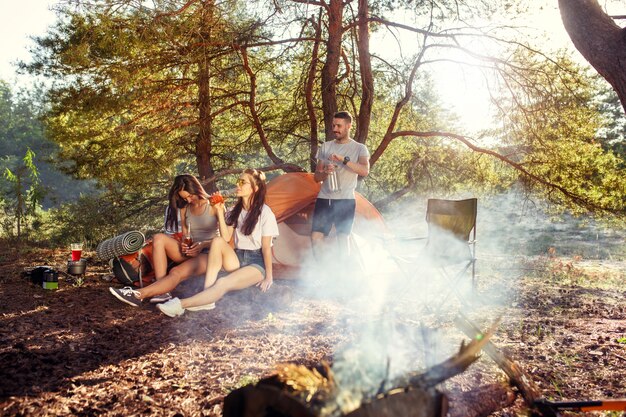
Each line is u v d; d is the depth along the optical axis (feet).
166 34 38.06
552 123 45.29
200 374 14.32
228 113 51.44
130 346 16.49
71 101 40.14
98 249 22.72
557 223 77.51
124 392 12.92
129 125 43.57
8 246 40.83
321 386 7.40
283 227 27.66
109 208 51.21
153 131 43.27
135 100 41.78
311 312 21.26
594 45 17.02
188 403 12.39
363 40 45.39
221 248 20.84
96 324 18.60
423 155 51.29
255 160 63.93
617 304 25.14
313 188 28.22
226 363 15.17
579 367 15.56
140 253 22.85
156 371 14.44
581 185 46.80
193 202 22.29
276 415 7.11
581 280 33.12
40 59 40.81
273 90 51.96
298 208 27.30
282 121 50.83
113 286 24.90
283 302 21.77
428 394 7.55
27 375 13.79
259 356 15.81
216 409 12.05
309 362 15.26
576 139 45.11
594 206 45.06
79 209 50.31
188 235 21.75
